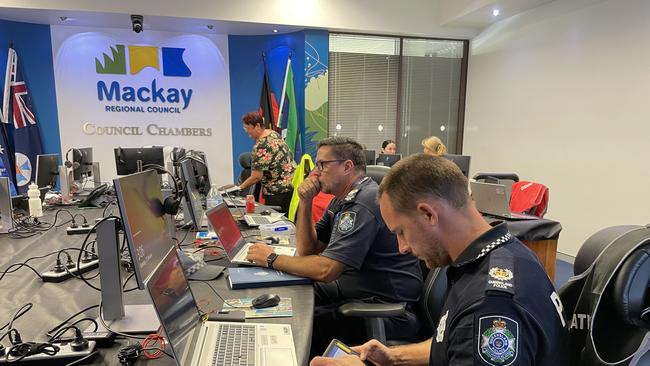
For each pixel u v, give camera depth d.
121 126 5.20
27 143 4.77
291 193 3.78
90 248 1.92
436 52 5.75
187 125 5.43
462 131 6.02
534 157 4.68
